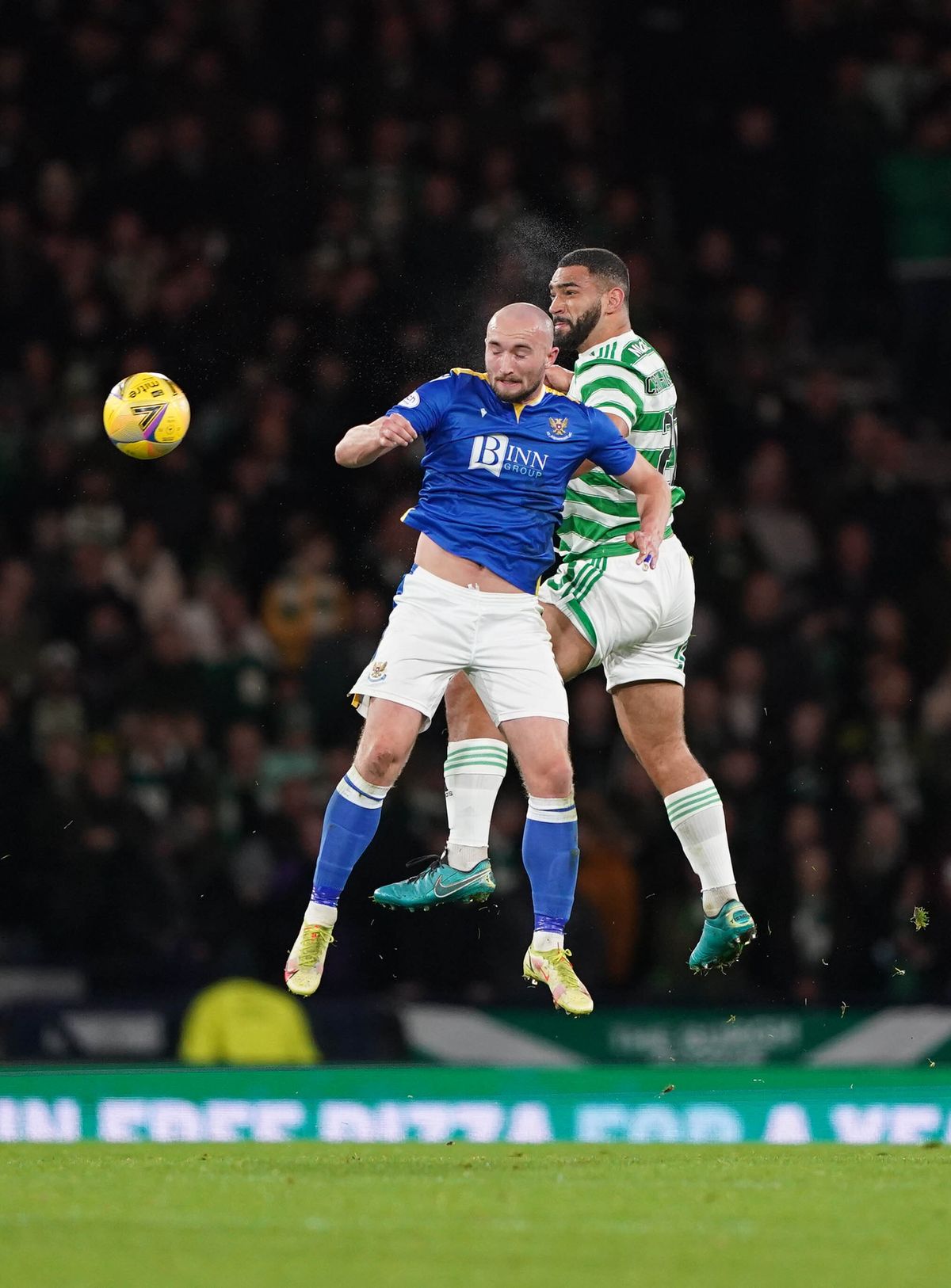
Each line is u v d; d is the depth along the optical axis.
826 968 38.31
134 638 40.94
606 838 38.03
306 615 42.56
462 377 22.11
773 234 51.56
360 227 47.22
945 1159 22.47
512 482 22.00
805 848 39.03
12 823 36.78
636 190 51.22
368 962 36.44
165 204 47.38
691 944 37.66
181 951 36.22
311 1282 13.97
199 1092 31.94
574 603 23.95
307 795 37.88
